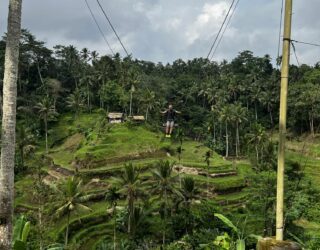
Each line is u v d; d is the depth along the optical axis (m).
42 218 55.22
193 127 119.62
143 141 91.62
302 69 144.00
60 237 53.75
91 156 82.81
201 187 74.62
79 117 120.81
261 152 91.94
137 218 58.66
